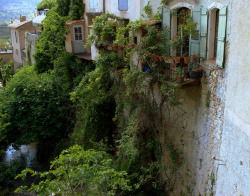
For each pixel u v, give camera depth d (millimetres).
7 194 11375
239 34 4426
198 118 6801
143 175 8305
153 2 9117
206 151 6367
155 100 8859
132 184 8664
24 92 12594
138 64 8617
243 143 4195
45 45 15266
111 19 11180
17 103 12352
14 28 27156
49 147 14094
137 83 8750
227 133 4969
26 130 12492
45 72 16109
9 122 12211
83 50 14398
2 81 23219
